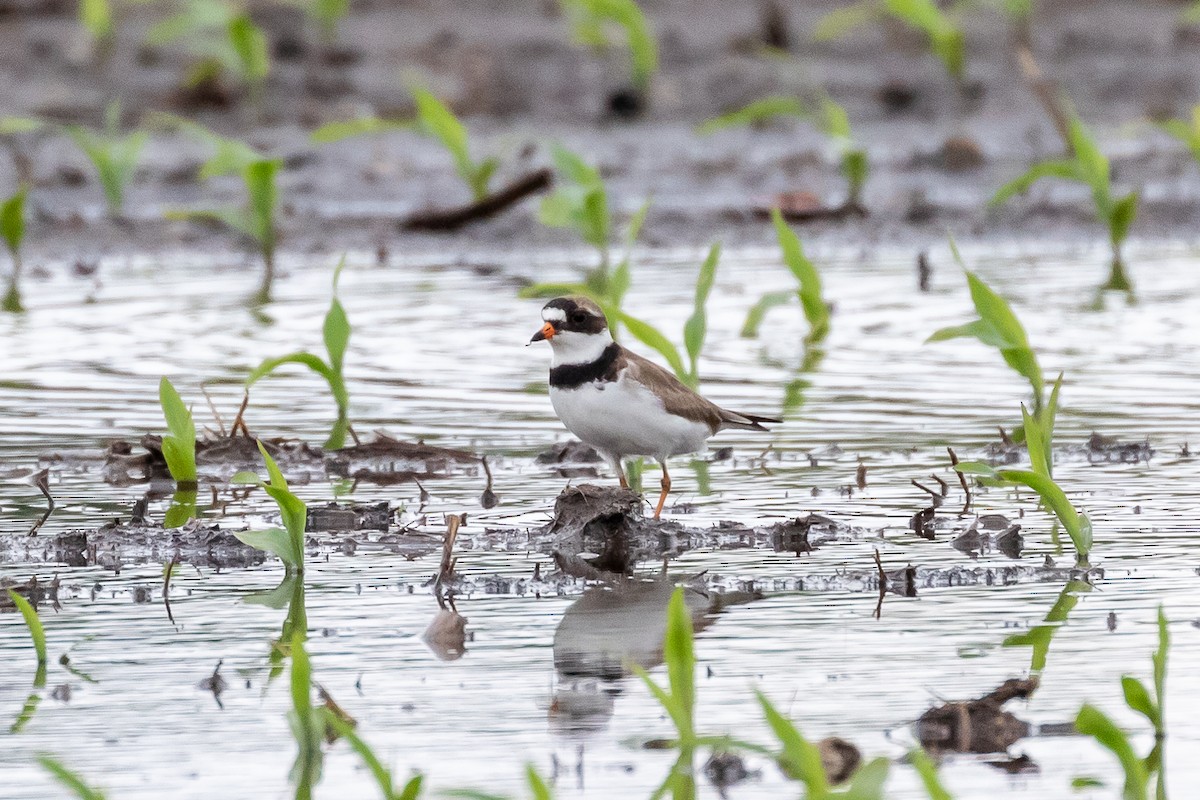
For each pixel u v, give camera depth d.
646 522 10.48
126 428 13.08
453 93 26.91
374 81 27.17
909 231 21.36
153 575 9.70
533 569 9.75
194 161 23.77
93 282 18.83
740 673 7.93
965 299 17.67
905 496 11.23
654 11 31.47
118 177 21.27
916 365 15.04
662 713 7.51
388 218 21.64
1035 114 26.94
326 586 9.48
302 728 6.91
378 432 12.48
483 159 24.06
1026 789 6.71
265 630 8.67
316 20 29.67
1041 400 12.70
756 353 15.55
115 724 7.39
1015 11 29.03
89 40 27.92
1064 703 7.54
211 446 12.39
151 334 16.23
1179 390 13.91
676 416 10.76
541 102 27.05
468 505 11.20
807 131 26.34
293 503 9.66
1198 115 21.06
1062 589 9.20
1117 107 27.28
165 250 20.58
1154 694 7.61
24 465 12.13
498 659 8.20
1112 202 19.22
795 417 13.35
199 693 7.77
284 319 16.88
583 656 8.25
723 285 18.44
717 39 29.75
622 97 26.59
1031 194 23.09
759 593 9.29
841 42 30.12
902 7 26.64
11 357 15.34
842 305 17.55
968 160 24.38
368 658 8.23
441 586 9.43
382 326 16.67
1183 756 7.02
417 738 7.23
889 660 8.08
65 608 9.06
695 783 6.90
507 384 14.56
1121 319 16.55
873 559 9.86
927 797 6.63
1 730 7.31
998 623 8.62
